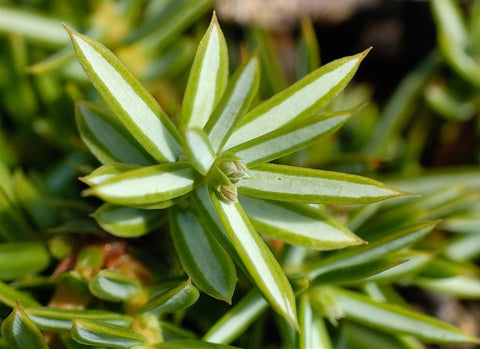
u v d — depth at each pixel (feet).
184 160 0.31
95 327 0.30
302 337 0.32
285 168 0.31
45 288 0.33
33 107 0.38
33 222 0.35
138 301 0.32
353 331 0.35
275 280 0.30
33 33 0.37
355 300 0.34
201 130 0.29
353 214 0.35
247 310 0.33
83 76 0.38
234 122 0.30
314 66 0.36
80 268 0.33
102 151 0.32
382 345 0.35
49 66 0.36
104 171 0.30
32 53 0.38
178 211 0.32
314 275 0.33
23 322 0.30
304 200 0.30
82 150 0.37
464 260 0.38
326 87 0.31
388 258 0.32
